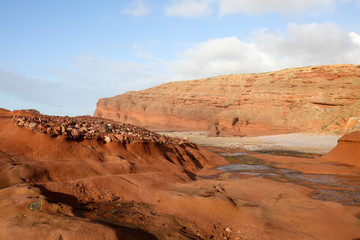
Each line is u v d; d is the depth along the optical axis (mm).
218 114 72438
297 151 36750
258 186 10664
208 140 57219
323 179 14492
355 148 20266
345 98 58625
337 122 52812
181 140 21047
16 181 7086
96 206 6648
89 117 18672
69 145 10930
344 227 6230
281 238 5582
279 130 62094
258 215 6941
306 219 6723
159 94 93938
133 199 7527
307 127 58812
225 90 83875
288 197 9016
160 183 9289
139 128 18672
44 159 9359
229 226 6230
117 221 5570
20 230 4301
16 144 9789
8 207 5117
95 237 4285
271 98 69562
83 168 9023
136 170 10703
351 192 11008
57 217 4980
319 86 65312
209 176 14688
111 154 12023
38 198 5676
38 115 14328
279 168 18922
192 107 83625
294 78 71375
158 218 6105
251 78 83750
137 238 4648
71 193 7031
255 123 65750
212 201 7254
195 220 6336
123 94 105375
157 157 14648
